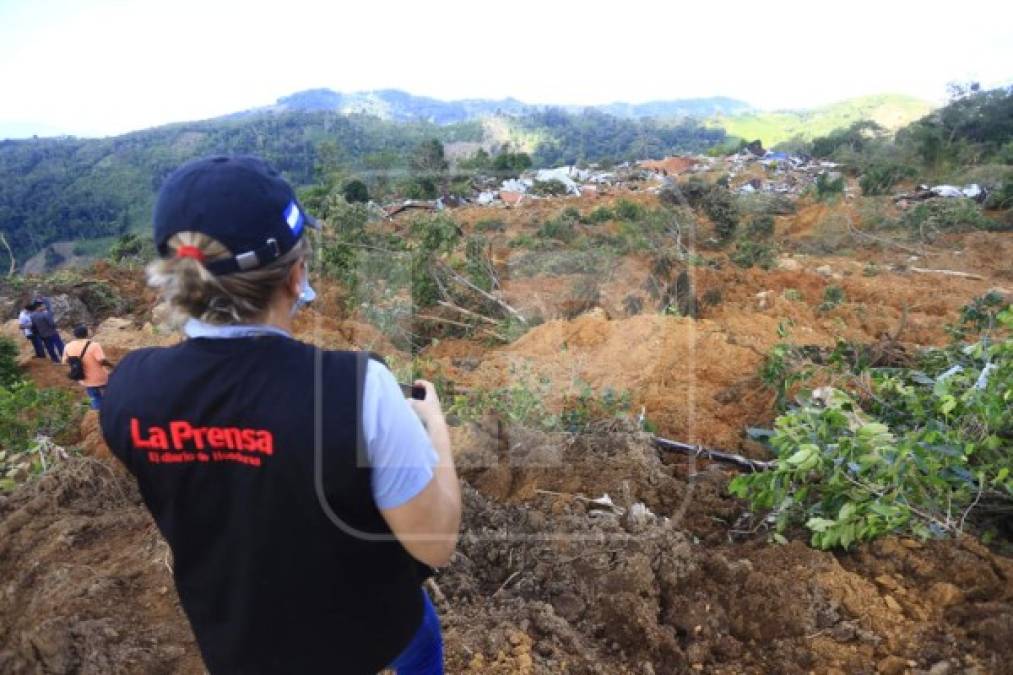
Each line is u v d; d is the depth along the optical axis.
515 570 2.93
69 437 5.79
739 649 2.58
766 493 3.12
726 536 3.33
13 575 3.52
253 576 1.29
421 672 1.80
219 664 1.42
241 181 1.19
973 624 2.50
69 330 13.22
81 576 3.21
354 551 1.30
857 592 2.73
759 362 5.62
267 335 1.24
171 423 1.21
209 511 1.27
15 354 10.22
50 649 2.74
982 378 3.29
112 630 2.77
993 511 3.25
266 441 1.16
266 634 1.35
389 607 1.43
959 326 6.46
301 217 1.29
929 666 2.39
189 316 1.26
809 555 2.97
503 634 2.55
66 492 4.09
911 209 21.16
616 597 2.66
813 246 18.69
